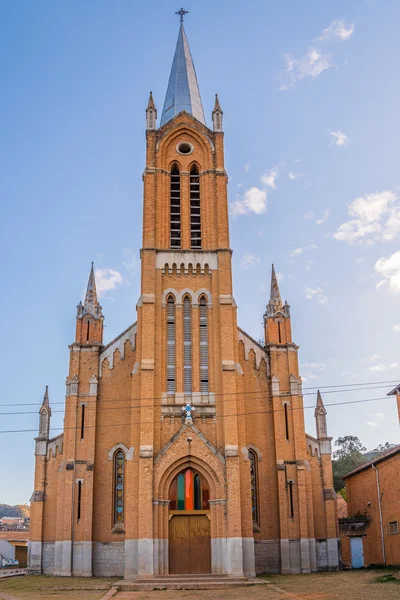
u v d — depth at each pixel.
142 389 49.12
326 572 50.12
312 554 50.97
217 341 51.88
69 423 52.28
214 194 56.91
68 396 53.16
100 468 52.16
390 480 54.19
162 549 45.78
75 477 50.91
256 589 39.25
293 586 39.69
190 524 47.28
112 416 53.47
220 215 55.72
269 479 52.91
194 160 58.44
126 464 48.78
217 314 52.69
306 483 52.75
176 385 50.53
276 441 52.97
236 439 48.31
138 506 46.38
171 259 54.09
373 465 58.06
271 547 51.16
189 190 57.47
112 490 51.56
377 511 57.28
